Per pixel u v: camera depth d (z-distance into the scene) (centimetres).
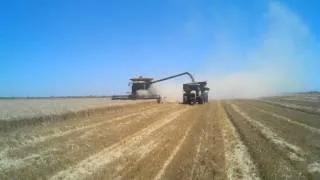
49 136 2752
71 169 1917
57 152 2262
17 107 4678
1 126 2825
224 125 3791
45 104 5641
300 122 3950
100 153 2333
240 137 2969
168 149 2445
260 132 3141
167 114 5075
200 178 1719
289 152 2298
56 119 3581
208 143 2675
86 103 6128
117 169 1919
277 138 2831
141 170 1888
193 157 2175
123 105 5591
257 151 2314
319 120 4119
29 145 2406
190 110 5881
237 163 2039
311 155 2214
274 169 1839
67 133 2931
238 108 6297
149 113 5116
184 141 2773
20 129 2931
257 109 5991
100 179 1727
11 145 2359
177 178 1723
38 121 3300
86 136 2844
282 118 4400
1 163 1945
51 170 1877
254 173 1827
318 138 2853
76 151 2328
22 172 1805
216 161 2064
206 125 3794
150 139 2878
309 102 7750
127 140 2830
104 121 3856
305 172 1792
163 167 1942
